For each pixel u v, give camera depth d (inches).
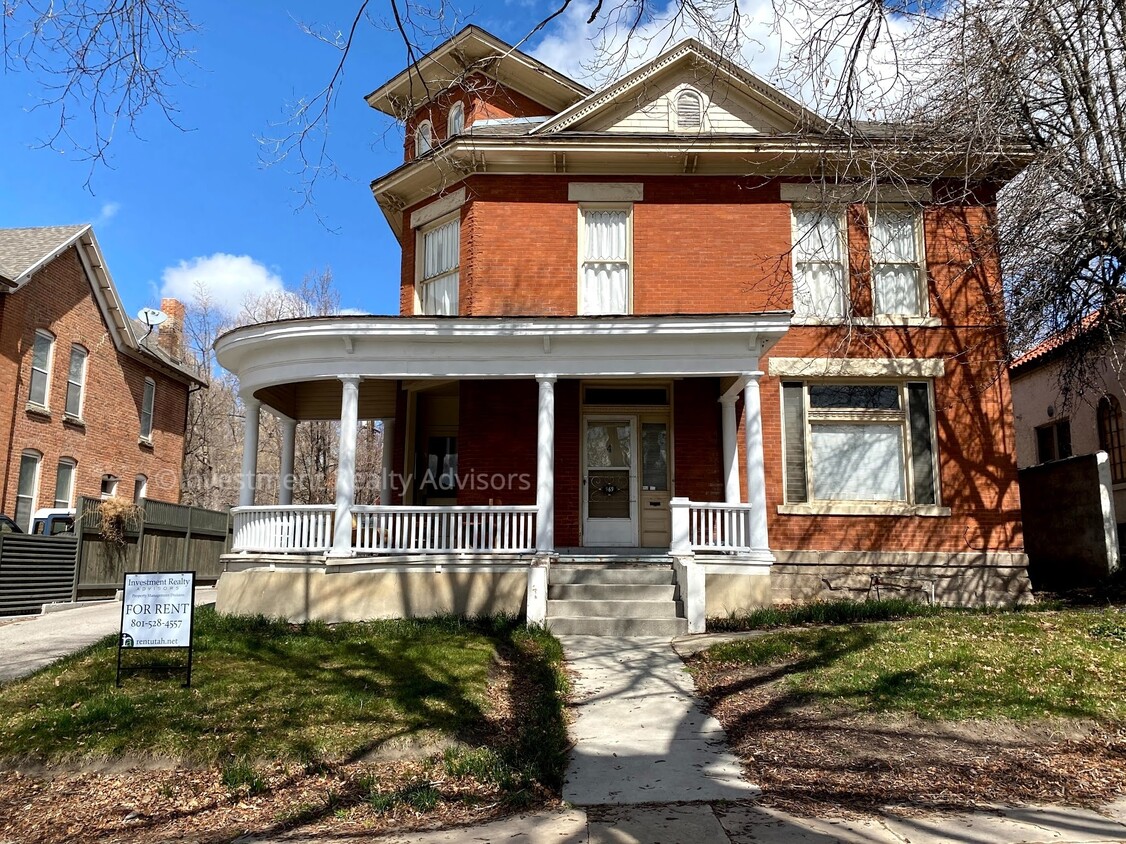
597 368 474.6
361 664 343.6
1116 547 549.6
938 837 188.5
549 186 570.3
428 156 569.3
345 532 462.0
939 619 406.0
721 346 473.1
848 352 545.3
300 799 222.1
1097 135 437.7
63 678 325.7
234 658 353.4
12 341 741.9
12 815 216.2
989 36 361.4
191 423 1588.3
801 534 531.5
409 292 608.1
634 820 202.5
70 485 847.7
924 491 541.0
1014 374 827.4
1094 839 187.3
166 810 217.2
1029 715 268.5
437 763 245.0
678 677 338.6
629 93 577.6
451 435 627.2
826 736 263.1
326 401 633.6
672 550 468.4
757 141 542.3
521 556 466.6
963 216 557.6
